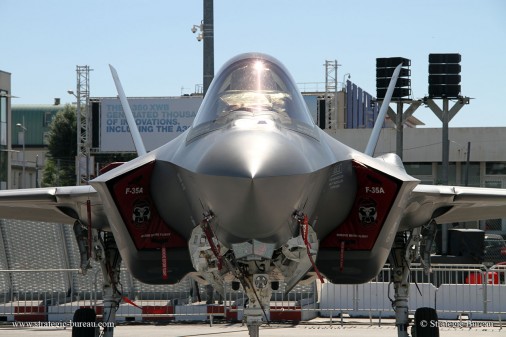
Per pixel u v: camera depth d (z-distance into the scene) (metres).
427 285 30.30
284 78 14.73
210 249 12.57
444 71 48.59
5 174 77.81
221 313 28.98
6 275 32.28
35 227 33.31
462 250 39.22
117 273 17.34
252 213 11.39
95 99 82.25
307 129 13.75
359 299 30.61
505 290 29.81
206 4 34.66
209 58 34.72
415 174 75.31
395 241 17.25
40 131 139.62
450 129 74.25
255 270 12.76
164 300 33.06
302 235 12.05
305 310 29.39
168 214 13.81
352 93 92.88
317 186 12.59
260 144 12.02
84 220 16.38
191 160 12.44
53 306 29.38
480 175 74.94
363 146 72.06
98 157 108.44
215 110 14.01
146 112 81.25
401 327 17.28
